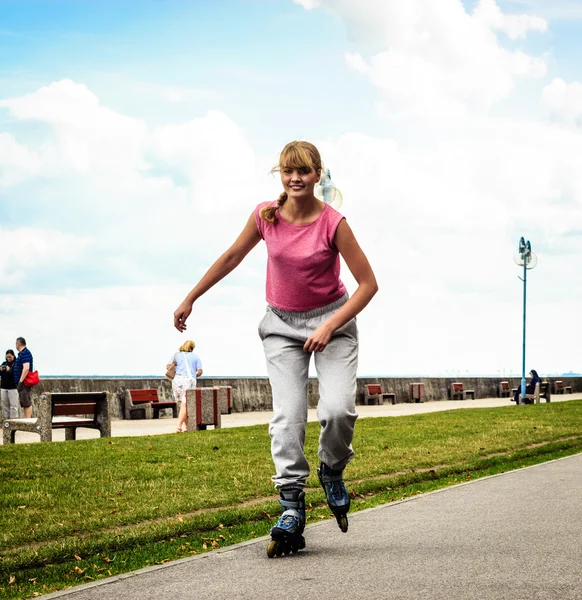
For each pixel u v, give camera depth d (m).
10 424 13.22
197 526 5.64
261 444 11.27
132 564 4.66
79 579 4.38
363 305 4.45
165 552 4.94
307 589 3.90
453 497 6.82
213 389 15.68
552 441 12.85
